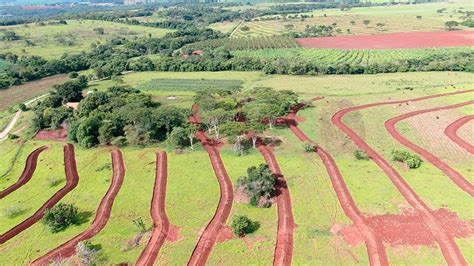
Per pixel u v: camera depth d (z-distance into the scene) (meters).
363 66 165.50
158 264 59.03
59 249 63.69
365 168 82.69
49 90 167.50
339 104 123.56
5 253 63.78
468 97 122.81
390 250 58.88
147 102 124.06
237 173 84.12
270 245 61.53
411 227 63.50
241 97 131.62
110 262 59.72
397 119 108.50
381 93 133.12
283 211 70.19
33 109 137.62
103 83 171.00
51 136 111.62
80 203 76.75
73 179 86.69
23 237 67.69
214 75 175.50
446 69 159.88
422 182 76.12
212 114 103.81
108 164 92.19
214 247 62.00
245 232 64.88
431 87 136.75
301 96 134.38
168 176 84.81
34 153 101.50
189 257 60.06
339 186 76.69
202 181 81.69
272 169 84.56
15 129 122.50
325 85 147.25
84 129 102.06
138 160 93.19
